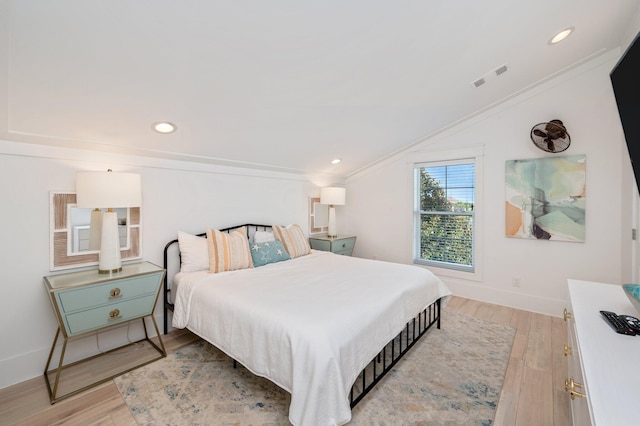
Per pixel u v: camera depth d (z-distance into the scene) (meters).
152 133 2.25
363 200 4.66
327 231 4.66
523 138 3.17
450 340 2.53
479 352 2.32
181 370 2.07
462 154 3.60
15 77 1.45
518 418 1.61
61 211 2.12
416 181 4.12
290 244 3.35
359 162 4.29
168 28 1.35
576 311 1.42
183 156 2.74
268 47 1.60
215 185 3.11
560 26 2.00
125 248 2.45
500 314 3.11
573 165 2.89
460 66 2.22
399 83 2.30
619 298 1.61
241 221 3.38
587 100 2.81
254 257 2.92
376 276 2.45
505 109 3.28
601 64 2.74
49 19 1.20
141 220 2.54
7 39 1.25
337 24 1.52
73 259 2.18
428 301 2.51
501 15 1.70
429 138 3.87
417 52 1.91
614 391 0.81
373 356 1.68
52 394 1.77
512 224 3.26
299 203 4.14
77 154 2.19
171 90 1.81
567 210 2.94
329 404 1.31
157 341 2.52
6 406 1.71
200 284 2.21
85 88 1.63
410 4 1.47
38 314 2.03
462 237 3.75
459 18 1.65
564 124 2.93
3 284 1.90
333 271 2.63
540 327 2.78
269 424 1.57
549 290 3.08
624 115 1.27
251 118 2.37
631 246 2.41
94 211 2.28
